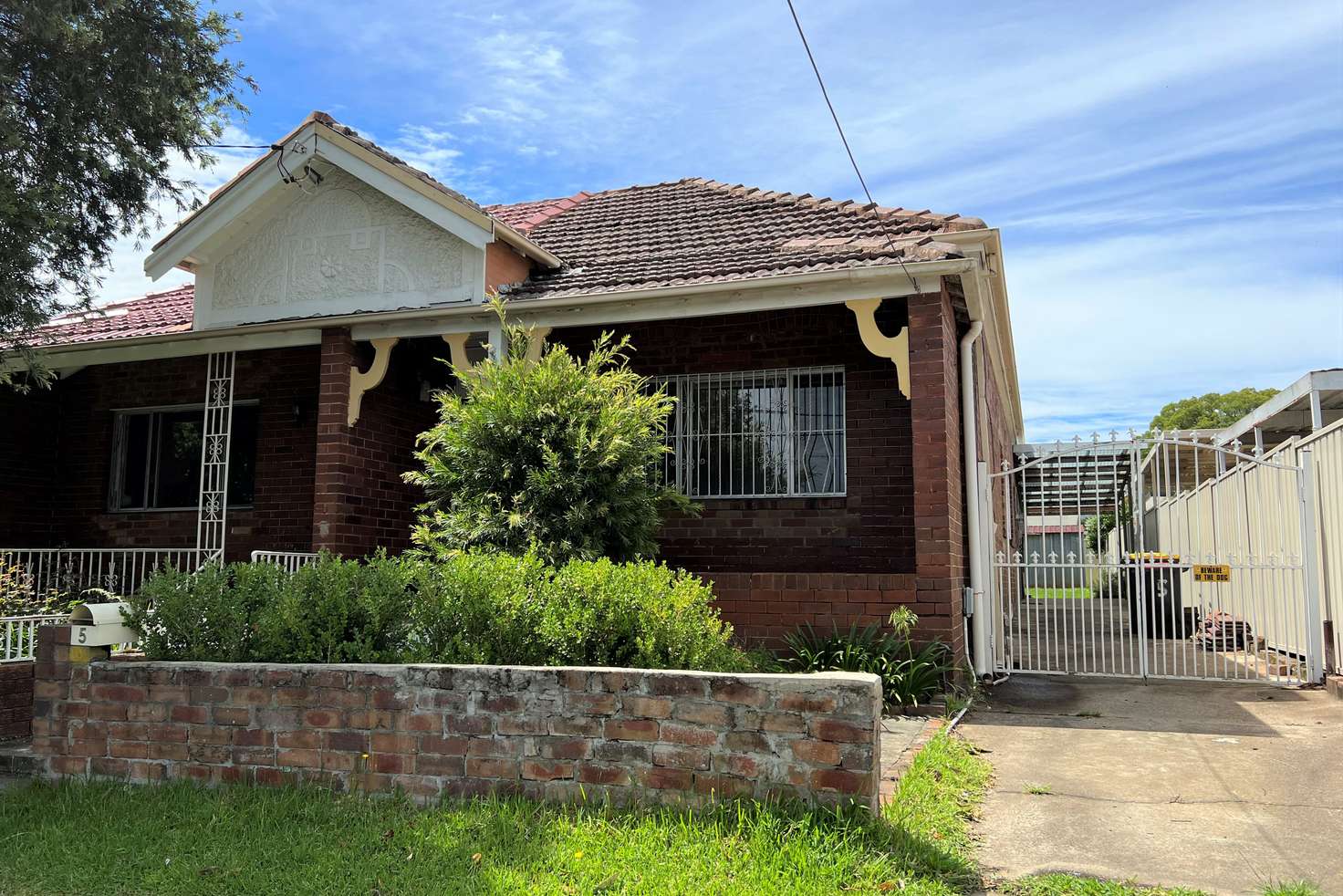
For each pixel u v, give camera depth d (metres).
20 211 8.63
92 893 4.28
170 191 10.61
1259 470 11.56
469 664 5.34
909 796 5.12
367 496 10.74
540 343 9.91
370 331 10.50
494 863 4.27
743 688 4.67
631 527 8.31
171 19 9.75
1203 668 10.35
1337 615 9.06
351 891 4.10
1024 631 16.14
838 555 9.95
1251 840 4.72
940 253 8.65
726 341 10.61
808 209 11.35
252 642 5.94
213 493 11.20
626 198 13.56
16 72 9.06
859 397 10.08
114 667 5.84
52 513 13.05
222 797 5.24
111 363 12.47
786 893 3.86
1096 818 5.12
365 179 10.38
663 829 4.46
